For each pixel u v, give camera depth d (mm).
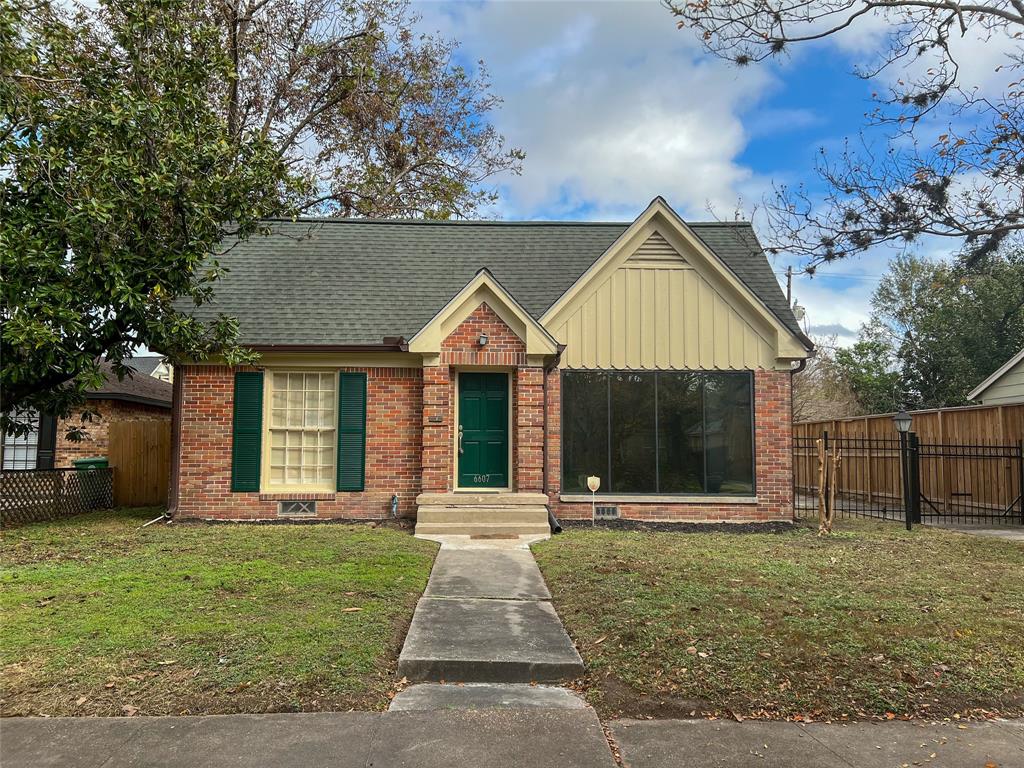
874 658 5219
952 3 9133
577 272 13898
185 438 12227
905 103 9453
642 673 5000
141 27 10781
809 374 38656
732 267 13828
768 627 5836
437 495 11539
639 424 12422
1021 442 13227
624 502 12242
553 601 6891
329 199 21734
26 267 9461
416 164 25656
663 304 12555
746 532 11422
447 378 11977
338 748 3949
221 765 3754
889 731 4242
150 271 10328
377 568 7930
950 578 7793
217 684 4691
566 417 12406
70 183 10008
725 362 12469
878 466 16625
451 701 4672
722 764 3836
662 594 6816
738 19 9547
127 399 16891
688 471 12352
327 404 12578
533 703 4641
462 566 8500
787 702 4570
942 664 5145
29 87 10352
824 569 8148
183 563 8117
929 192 9055
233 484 12188
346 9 21359
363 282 13633
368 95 23062
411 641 5551
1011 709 4562
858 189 9422
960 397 29609
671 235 12625
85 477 13758
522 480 11914
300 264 14031
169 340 10883
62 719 4250
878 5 9266
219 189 10797
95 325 10516
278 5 20969
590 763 3822
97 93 10750
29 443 16203
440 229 15391
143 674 4820
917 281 33688
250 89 21312
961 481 14758
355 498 12297
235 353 11156
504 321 12062
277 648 5270
